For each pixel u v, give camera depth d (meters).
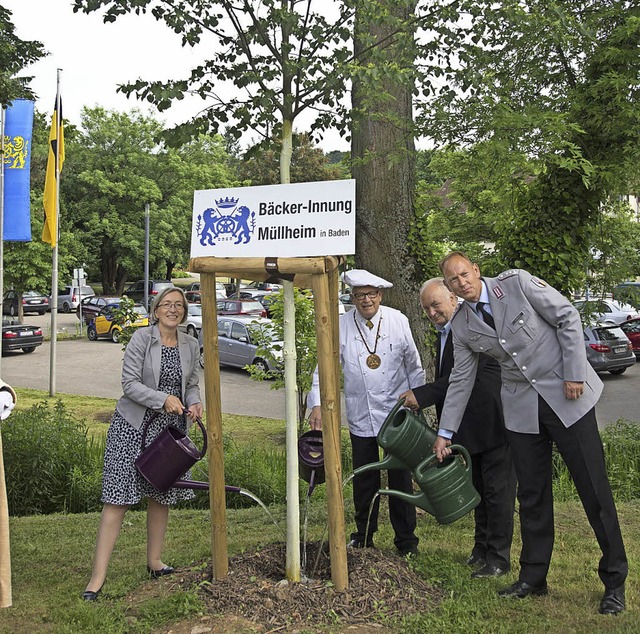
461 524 5.71
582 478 4.00
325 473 3.99
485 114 6.65
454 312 4.41
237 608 3.81
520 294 4.04
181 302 4.48
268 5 3.88
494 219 11.75
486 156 6.88
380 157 7.29
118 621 3.83
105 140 43.50
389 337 4.78
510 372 4.15
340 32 4.09
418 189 10.39
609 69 8.84
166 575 4.47
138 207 43.59
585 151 9.50
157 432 4.34
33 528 6.13
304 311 9.95
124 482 4.26
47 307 41.91
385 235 7.49
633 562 4.72
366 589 3.95
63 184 42.59
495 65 7.13
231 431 12.33
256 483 7.84
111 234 42.38
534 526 4.17
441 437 4.30
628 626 3.62
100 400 15.83
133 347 4.41
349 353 4.82
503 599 4.05
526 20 4.99
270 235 3.92
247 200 3.96
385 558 4.38
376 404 4.77
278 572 4.20
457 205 13.07
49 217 16.69
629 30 8.33
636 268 11.77
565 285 10.19
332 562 3.94
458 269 4.12
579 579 4.43
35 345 24.70
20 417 8.73
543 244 9.99
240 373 19.98
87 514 6.96
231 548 5.05
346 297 28.92
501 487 4.54
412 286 7.57
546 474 4.17
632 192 10.66
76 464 8.16
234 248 3.97
